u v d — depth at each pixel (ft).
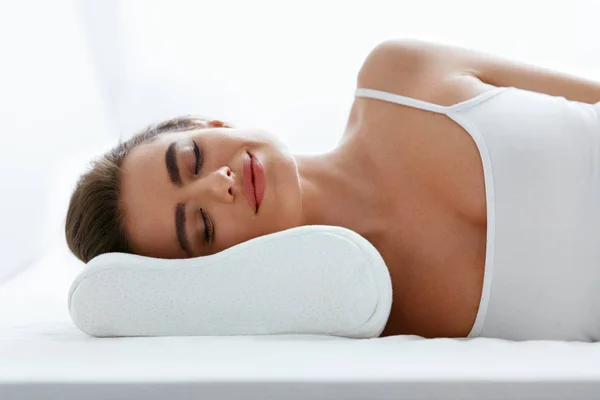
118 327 3.72
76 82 7.60
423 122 4.17
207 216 4.02
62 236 6.40
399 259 4.08
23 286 5.31
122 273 3.72
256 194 4.02
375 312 3.52
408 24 7.82
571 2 7.60
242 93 8.09
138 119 8.12
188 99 8.10
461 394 2.72
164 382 2.81
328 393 2.76
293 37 7.98
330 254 3.55
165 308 3.67
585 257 3.67
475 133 3.92
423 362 2.97
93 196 4.34
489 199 3.78
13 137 6.38
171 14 8.10
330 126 7.98
